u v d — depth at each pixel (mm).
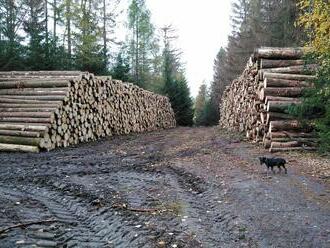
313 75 13547
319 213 6195
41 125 13828
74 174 9320
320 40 10500
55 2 34906
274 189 7707
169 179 8953
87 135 17547
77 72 16906
